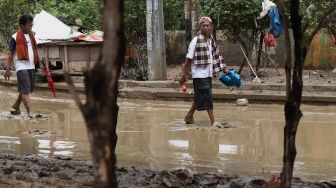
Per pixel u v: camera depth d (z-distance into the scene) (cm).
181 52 2036
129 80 1603
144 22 1773
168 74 1800
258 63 1638
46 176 554
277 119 1105
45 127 1009
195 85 1020
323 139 898
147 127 1020
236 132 965
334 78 1569
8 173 563
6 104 1349
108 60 168
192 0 1650
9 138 899
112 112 170
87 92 168
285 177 297
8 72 1122
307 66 1791
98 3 1872
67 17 1962
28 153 779
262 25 1575
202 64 1005
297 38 285
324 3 1122
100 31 1759
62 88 1567
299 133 950
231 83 1107
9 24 2169
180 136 927
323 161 742
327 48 1759
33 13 2120
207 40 1009
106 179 166
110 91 167
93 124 166
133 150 814
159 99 1427
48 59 1664
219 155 781
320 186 540
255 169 691
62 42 1634
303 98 1301
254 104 1331
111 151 168
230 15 1545
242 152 802
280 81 1510
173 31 2034
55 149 812
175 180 542
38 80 1630
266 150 816
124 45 196
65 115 1162
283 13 302
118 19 173
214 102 1377
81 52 1638
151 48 1580
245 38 1738
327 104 1287
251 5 1530
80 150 805
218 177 579
